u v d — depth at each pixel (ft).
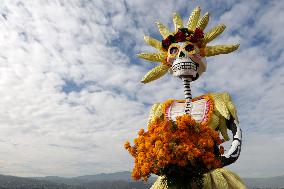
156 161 14.24
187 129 14.75
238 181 16.71
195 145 14.38
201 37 19.60
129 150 15.62
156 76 21.07
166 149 13.97
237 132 16.93
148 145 14.57
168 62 20.11
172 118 18.52
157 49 21.83
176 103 19.49
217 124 17.60
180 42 19.97
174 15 22.68
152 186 17.35
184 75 19.35
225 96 18.29
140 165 14.79
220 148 15.25
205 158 14.10
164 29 22.26
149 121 19.57
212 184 16.35
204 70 20.16
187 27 21.53
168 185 14.60
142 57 21.39
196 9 21.77
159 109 19.49
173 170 14.24
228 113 17.33
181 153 13.93
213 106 17.93
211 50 20.35
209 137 14.65
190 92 19.24
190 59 19.29
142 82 21.22
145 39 22.22
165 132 14.47
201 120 17.60
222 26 20.43
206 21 21.11
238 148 16.07
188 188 14.53
